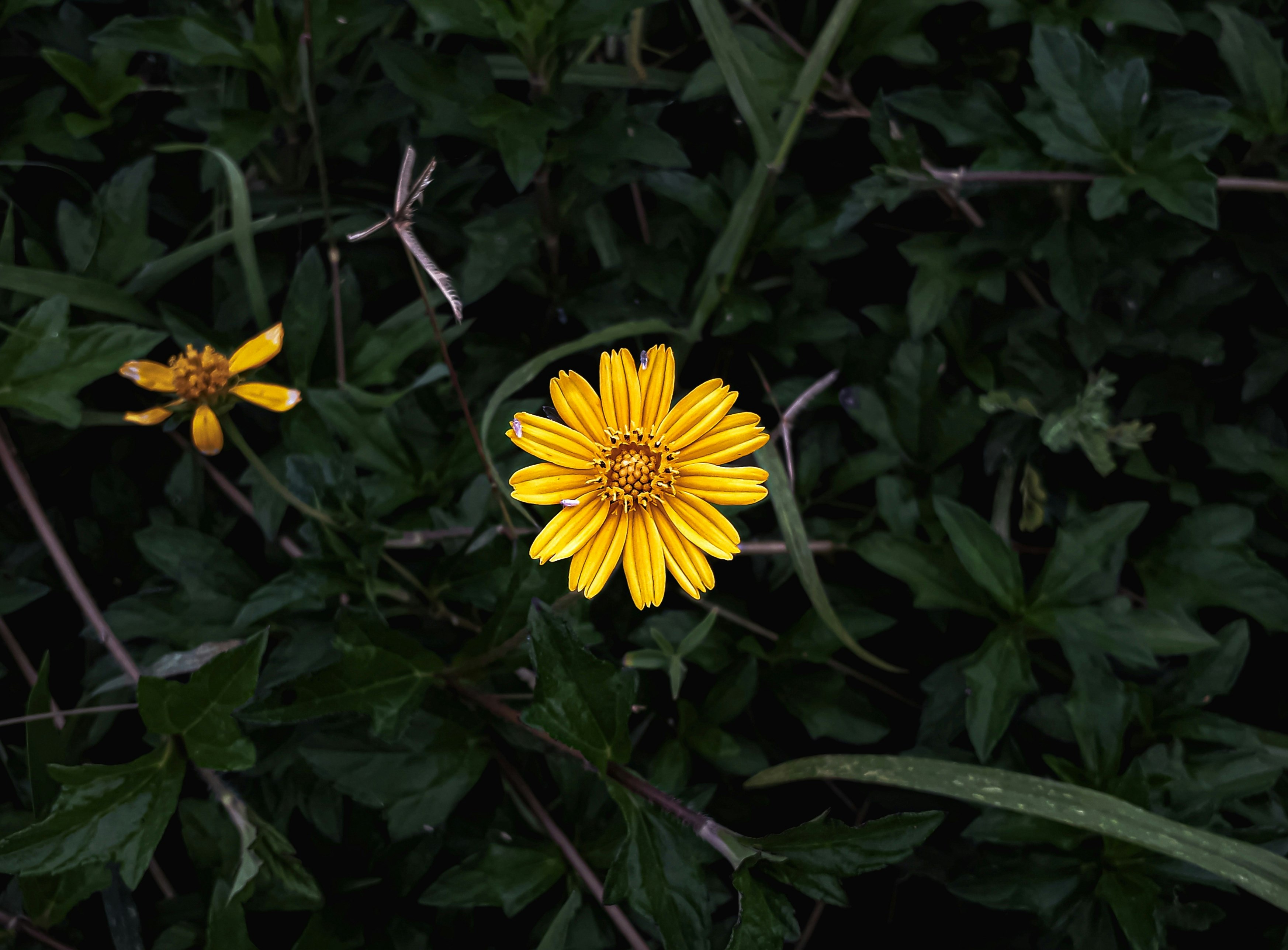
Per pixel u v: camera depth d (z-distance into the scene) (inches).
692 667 13.1
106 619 12.3
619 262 13.6
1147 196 13.2
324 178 12.9
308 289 12.9
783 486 12.4
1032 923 12.7
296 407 12.8
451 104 12.5
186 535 12.5
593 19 12.1
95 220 13.2
